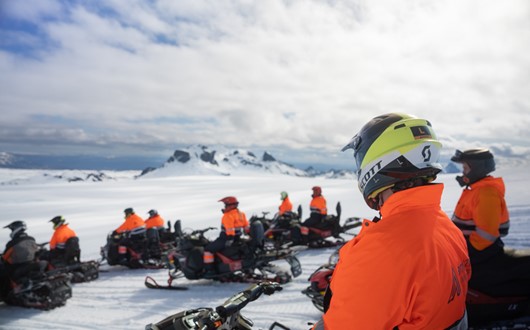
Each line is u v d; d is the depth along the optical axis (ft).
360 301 3.99
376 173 4.67
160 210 92.63
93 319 18.79
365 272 4.00
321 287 14.87
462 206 13.28
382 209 4.62
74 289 25.66
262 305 18.58
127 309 20.17
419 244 3.94
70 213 94.32
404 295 3.84
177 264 25.88
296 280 23.67
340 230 36.09
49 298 20.95
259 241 24.63
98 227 63.67
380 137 4.67
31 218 85.10
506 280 12.09
